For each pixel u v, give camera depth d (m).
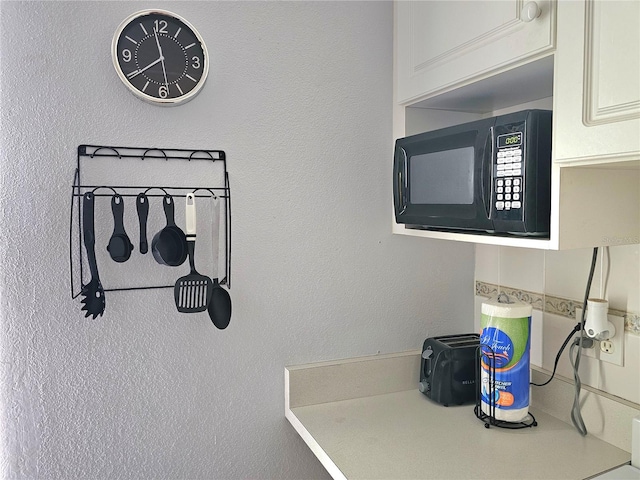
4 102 1.22
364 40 1.55
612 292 1.25
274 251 1.48
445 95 1.41
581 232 1.05
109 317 1.32
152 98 1.30
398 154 1.43
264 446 1.49
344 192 1.55
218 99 1.40
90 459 1.32
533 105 1.48
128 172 1.32
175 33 1.33
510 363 1.33
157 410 1.37
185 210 1.36
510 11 1.10
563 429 1.33
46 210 1.25
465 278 1.72
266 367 1.48
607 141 0.91
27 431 1.27
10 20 1.21
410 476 1.11
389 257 1.62
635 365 1.20
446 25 1.31
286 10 1.46
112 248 1.27
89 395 1.31
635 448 1.13
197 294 1.33
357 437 1.30
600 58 0.92
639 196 1.13
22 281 1.25
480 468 1.14
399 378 1.61
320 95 1.51
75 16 1.26
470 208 1.19
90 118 1.28
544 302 1.45
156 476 1.38
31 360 1.26
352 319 1.58
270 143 1.46
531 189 1.04
